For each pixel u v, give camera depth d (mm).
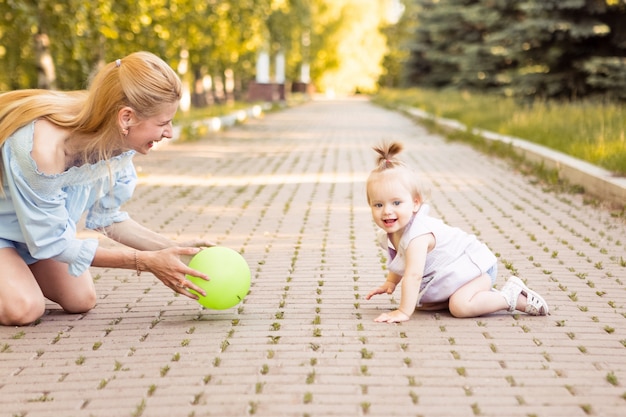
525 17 22641
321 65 63625
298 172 11102
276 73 39469
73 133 3631
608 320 4117
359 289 4824
